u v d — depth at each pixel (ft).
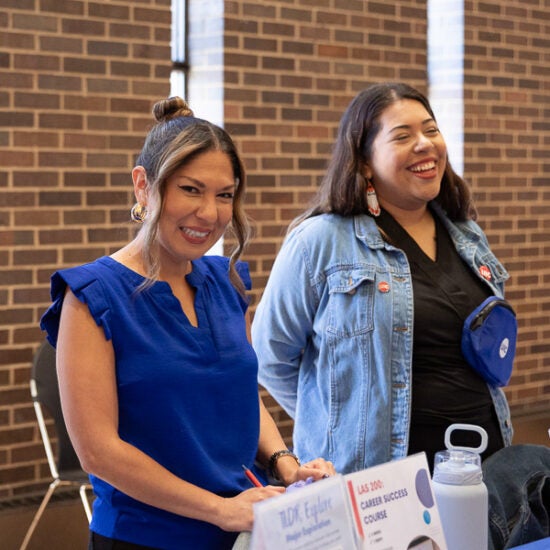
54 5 14.24
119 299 5.74
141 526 5.73
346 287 8.36
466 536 6.02
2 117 13.88
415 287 8.38
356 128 8.63
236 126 16.14
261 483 6.36
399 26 18.07
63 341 5.60
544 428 19.13
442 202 8.91
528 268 19.98
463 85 18.90
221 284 6.40
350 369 8.32
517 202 19.81
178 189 5.77
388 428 8.18
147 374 5.69
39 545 13.20
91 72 14.60
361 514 5.02
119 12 14.84
